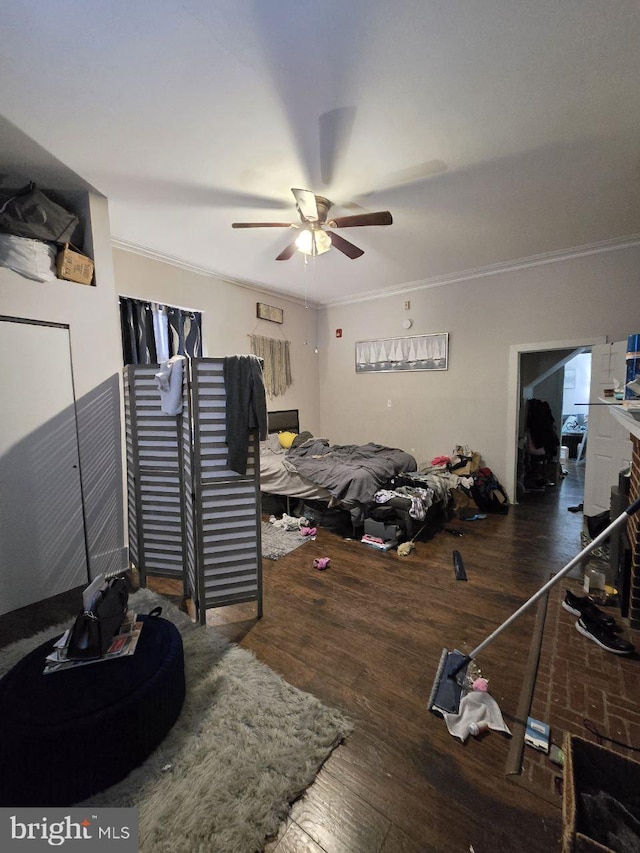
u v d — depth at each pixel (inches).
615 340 142.7
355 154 84.2
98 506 106.5
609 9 51.0
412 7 50.6
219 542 84.5
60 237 94.0
